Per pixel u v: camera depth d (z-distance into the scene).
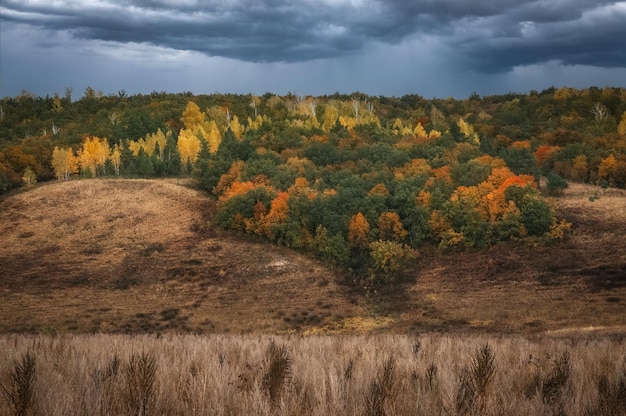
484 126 194.00
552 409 5.25
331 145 145.88
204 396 5.40
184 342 12.90
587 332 42.41
